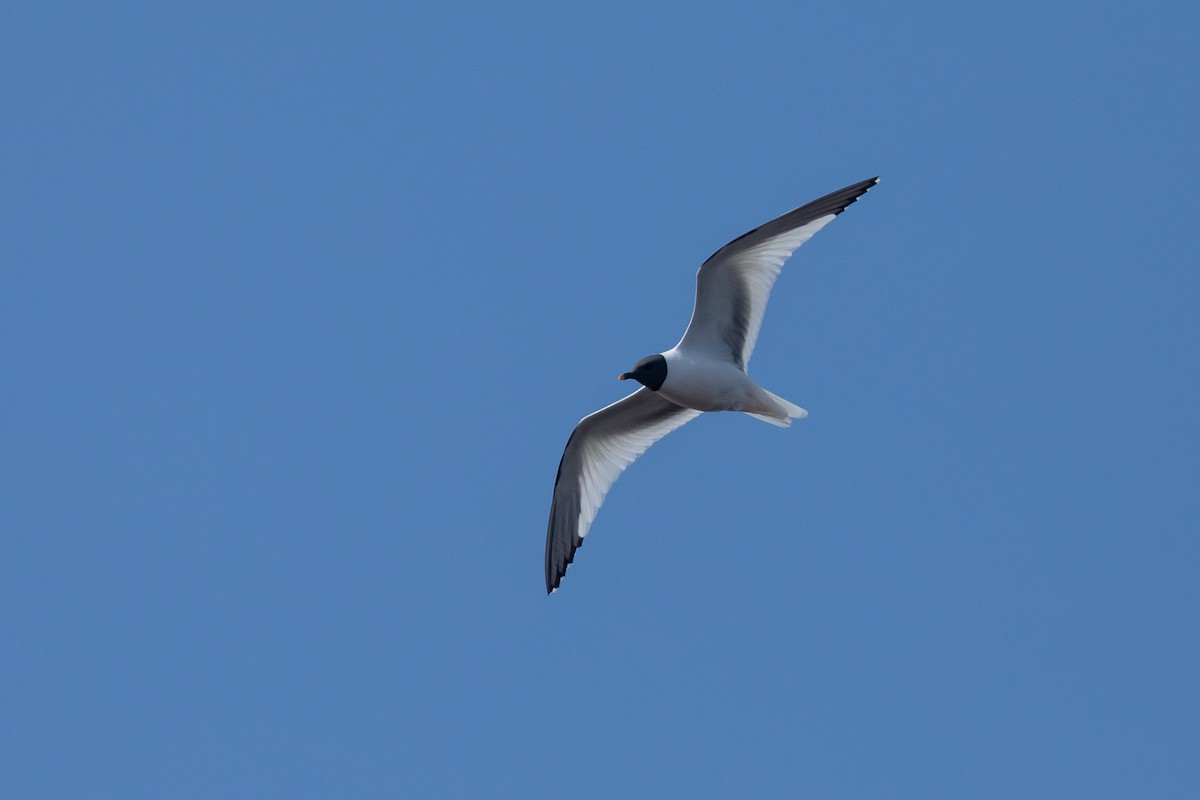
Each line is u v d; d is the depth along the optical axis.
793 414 16.86
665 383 16.72
